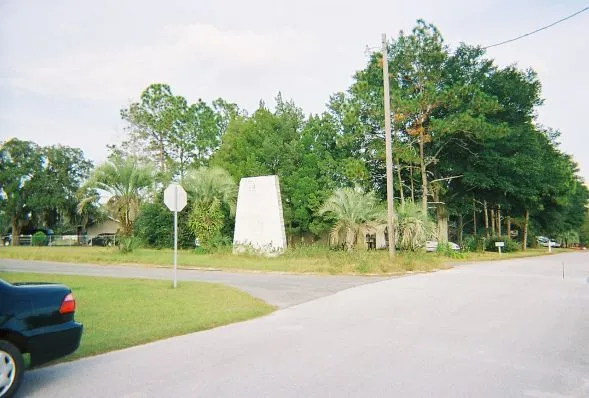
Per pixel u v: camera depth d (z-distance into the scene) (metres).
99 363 6.50
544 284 15.73
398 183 37.56
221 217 33.12
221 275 18.78
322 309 10.91
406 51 35.22
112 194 29.70
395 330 8.48
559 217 63.16
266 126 42.62
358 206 30.59
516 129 38.31
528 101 39.72
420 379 5.66
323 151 41.38
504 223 64.19
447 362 6.41
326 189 38.88
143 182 29.81
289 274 19.34
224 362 6.50
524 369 6.10
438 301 11.91
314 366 6.24
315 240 42.50
